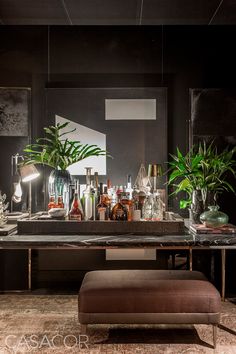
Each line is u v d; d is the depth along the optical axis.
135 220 3.09
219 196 3.86
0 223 3.21
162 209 3.32
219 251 3.87
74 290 3.86
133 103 3.88
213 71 3.88
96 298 2.58
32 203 3.88
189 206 3.87
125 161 3.89
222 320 3.12
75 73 3.90
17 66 3.90
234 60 3.86
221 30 3.87
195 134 3.85
